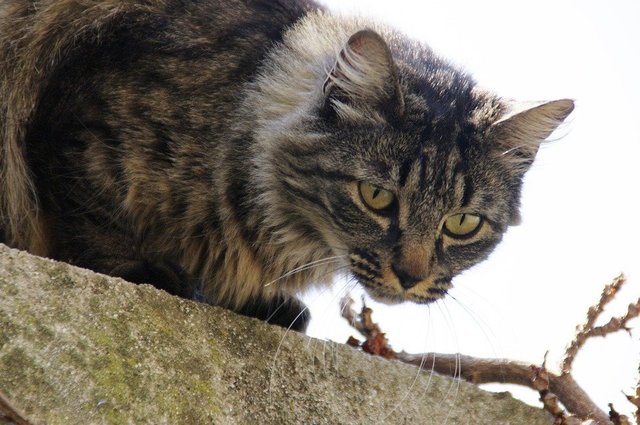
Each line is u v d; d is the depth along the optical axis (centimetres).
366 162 566
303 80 608
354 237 572
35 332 401
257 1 656
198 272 621
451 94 625
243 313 633
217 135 589
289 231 603
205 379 442
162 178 584
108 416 396
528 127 613
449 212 581
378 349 570
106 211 590
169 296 461
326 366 490
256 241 603
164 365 431
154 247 608
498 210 610
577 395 534
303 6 683
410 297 575
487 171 600
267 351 477
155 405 414
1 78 606
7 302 404
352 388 490
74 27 613
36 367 392
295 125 589
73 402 391
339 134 575
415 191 567
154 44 605
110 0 615
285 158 587
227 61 610
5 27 618
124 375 414
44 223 600
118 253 598
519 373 570
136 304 444
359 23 678
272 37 635
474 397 516
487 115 614
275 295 631
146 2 618
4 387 381
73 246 596
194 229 598
